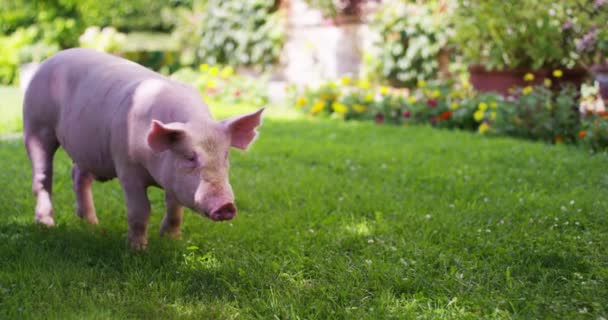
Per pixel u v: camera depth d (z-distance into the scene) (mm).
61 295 2416
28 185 3811
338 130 5922
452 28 7148
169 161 2559
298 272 2670
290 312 2359
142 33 14375
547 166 4207
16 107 7266
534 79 5957
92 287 2523
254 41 9383
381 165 4359
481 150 4707
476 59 6379
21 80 9641
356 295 2494
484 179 3906
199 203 2469
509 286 2516
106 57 3051
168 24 14305
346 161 4434
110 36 10336
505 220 3195
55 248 2814
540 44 5738
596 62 5645
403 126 6117
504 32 5988
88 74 2949
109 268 2662
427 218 3229
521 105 5422
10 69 10883
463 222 3182
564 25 5598
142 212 2814
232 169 4230
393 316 2322
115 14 13070
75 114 2924
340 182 3920
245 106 7773
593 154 4566
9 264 2652
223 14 9531
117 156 2783
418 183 3904
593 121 4898
